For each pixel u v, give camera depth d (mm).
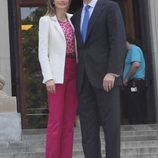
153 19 13125
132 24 13648
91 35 5777
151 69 13086
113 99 5684
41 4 13602
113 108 5684
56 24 6090
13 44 13070
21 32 13438
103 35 5758
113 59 5582
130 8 13688
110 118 5684
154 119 12906
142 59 11570
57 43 6031
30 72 13500
